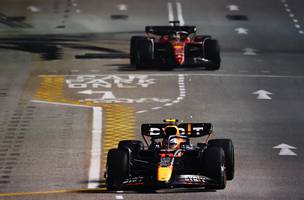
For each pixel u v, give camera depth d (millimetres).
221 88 124625
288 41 162750
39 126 104125
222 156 75312
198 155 76438
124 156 75188
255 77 131875
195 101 117000
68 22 176125
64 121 106312
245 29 171625
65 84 126688
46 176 84562
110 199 75188
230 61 143250
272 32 169625
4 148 94750
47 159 90688
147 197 75312
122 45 156750
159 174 74000
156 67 137000
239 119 108062
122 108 112625
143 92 121562
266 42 161500
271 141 98250
